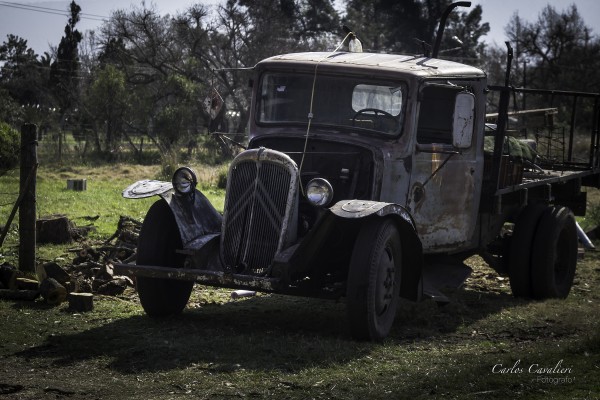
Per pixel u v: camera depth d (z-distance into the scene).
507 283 11.40
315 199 7.32
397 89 8.10
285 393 5.90
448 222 8.91
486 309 9.38
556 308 9.57
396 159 8.00
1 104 37.50
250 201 7.52
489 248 10.62
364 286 7.24
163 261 7.93
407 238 7.80
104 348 6.99
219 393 5.88
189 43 45.03
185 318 8.24
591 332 8.26
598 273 12.38
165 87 41.53
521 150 10.63
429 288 8.38
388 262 7.57
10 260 11.14
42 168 29.94
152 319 8.12
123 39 47.44
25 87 58.19
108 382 6.12
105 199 19.61
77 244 12.62
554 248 10.23
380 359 6.87
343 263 8.08
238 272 7.47
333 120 8.23
